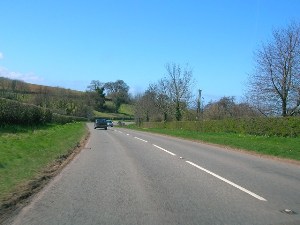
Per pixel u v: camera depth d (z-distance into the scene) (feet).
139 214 28.02
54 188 37.65
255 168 54.44
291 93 139.64
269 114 144.97
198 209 29.73
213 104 256.11
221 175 47.14
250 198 34.04
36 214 27.76
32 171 45.68
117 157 66.80
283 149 77.61
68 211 28.68
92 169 51.31
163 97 278.46
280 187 39.63
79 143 98.89
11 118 132.77
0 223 25.39
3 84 355.56
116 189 37.40
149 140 118.62
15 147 68.28
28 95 343.46
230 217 27.48
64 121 258.37
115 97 546.67
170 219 26.78
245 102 171.94
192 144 102.42
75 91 503.61
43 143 82.12
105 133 167.84
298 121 102.73
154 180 42.91
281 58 139.44
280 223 26.21
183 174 47.57
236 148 88.38
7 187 35.68
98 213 28.17
